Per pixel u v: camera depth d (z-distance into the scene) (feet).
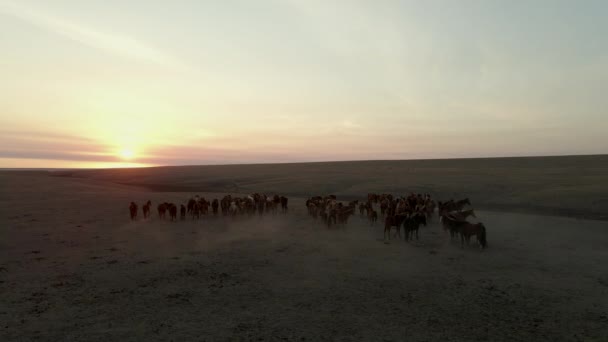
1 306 32.07
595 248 54.03
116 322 29.55
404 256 50.26
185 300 34.42
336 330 28.60
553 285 38.58
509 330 28.76
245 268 44.50
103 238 60.03
